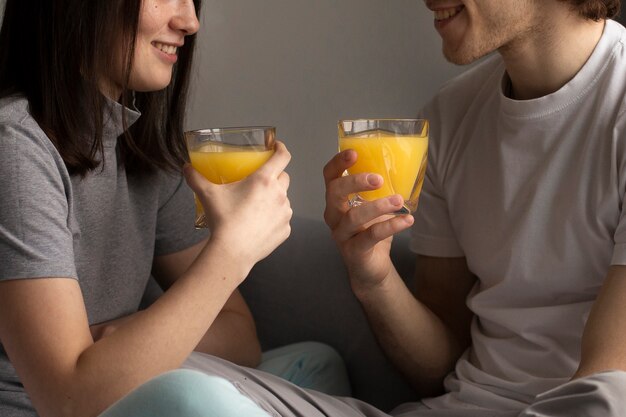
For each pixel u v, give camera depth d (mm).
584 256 1521
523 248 1576
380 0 2160
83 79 1465
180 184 1763
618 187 1464
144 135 1644
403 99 2182
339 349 2043
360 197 1463
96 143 1479
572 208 1517
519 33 1528
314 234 2123
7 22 1502
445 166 1743
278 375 1867
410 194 1455
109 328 1524
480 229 1672
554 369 1559
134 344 1263
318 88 2250
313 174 2287
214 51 2322
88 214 1518
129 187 1645
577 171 1517
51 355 1277
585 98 1527
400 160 1412
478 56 1560
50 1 1454
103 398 1250
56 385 1265
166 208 1760
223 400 1066
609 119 1496
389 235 1476
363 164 1424
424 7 2121
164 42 1477
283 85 2279
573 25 1520
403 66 2166
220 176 1364
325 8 2211
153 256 1804
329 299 2053
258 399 1430
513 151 1600
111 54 1458
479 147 1683
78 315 1318
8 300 1302
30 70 1479
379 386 1988
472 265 1705
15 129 1359
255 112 2316
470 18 1525
